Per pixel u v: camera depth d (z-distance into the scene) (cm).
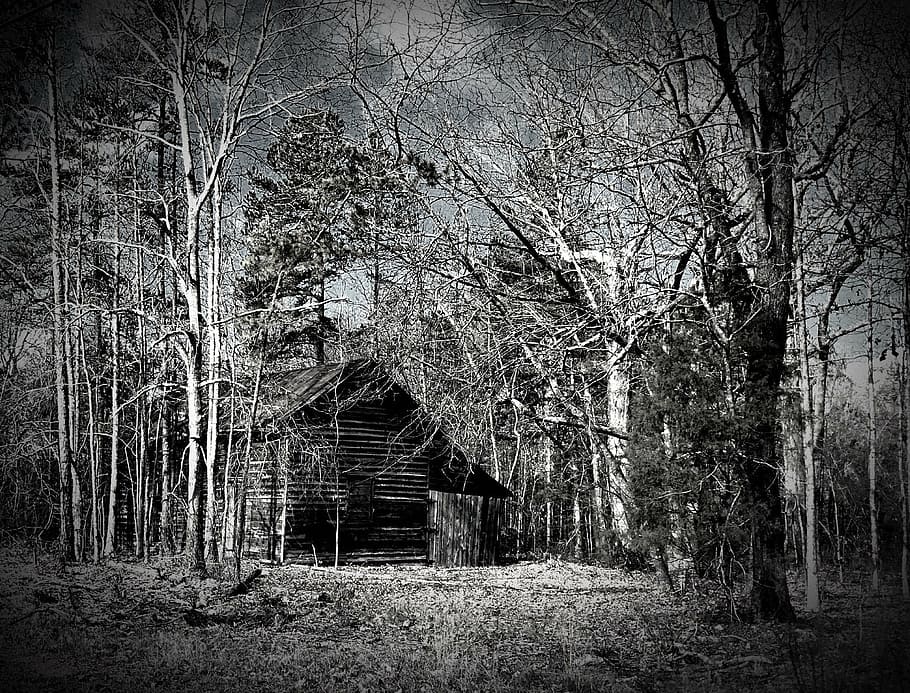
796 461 1917
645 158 1781
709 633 1366
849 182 1936
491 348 2150
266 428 2672
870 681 920
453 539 3034
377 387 2716
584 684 1009
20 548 3003
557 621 1504
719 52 1652
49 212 2611
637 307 2064
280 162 3000
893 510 2588
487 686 1001
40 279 2717
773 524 1473
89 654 1137
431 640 1315
